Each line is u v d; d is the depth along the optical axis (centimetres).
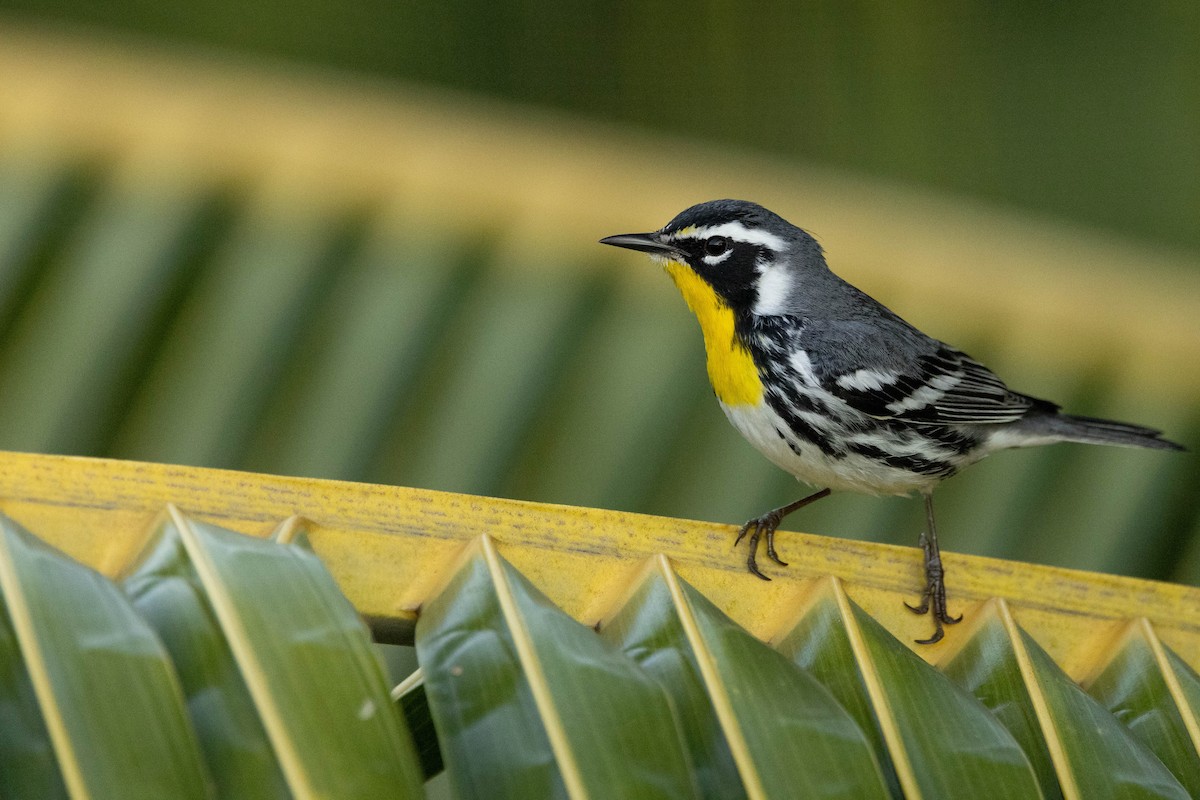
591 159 1073
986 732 517
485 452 962
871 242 1127
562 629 491
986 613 597
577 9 1298
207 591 465
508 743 469
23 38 1030
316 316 966
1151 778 525
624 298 1047
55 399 919
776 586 594
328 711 444
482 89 1261
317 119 1010
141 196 964
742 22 1300
